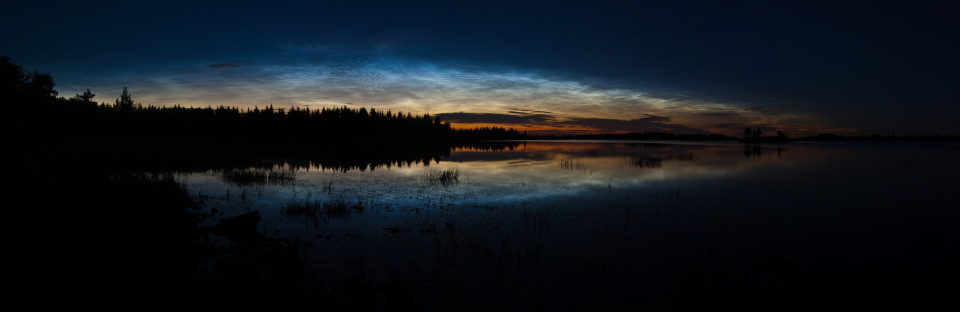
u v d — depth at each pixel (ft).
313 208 45.62
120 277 23.54
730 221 40.83
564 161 119.55
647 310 21.76
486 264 28.19
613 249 31.71
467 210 45.83
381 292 23.24
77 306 19.75
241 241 32.71
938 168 95.04
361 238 34.35
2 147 49.93
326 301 21.79
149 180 62.90
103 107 229.25
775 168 95.55
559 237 34.86
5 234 28.78
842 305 22.31
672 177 77.25
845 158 133.39
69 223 33.09
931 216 43.21
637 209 46.47
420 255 30.04
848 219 41.83
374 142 260.21
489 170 91.61
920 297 23.30
